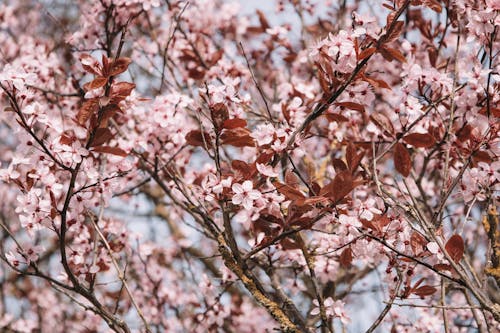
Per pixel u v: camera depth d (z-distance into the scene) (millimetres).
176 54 5512
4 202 6574
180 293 5859
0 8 6398
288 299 3807
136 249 5234
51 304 6789
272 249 4016
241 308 5945
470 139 3469
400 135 3574
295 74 5617
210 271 6051
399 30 3256
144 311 5590
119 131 4379
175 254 6418
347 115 4289
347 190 2992
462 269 2992
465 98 3523
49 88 4992
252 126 4754
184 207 4316
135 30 5953
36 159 3141
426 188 4766
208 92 3324
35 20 6578
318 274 4316
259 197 3070
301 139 3420
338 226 4043
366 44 3293
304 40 5441
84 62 3055
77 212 3562
